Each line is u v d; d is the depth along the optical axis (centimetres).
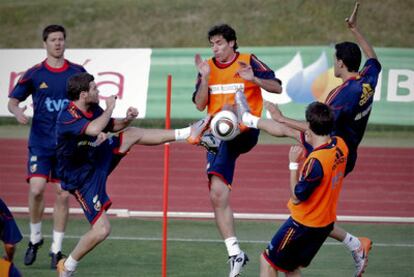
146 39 9381
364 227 4394
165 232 3344
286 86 7519
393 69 7619
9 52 7812
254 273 3544
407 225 4441
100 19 9638
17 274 2494
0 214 2530
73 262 3120
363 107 3172
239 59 3331
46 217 4675
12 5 9925
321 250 3906
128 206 5050
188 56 7888
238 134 3269
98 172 3123
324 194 2816
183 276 3441
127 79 7538
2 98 7731
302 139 3123
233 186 5612
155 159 6594
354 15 3344
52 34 3600
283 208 4984
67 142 3052
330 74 7506
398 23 9288
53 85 3606
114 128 3188
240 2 9656
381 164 6412
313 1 9538
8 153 6856
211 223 4512
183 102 7800
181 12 9644
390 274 3481
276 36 9231
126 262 3678
